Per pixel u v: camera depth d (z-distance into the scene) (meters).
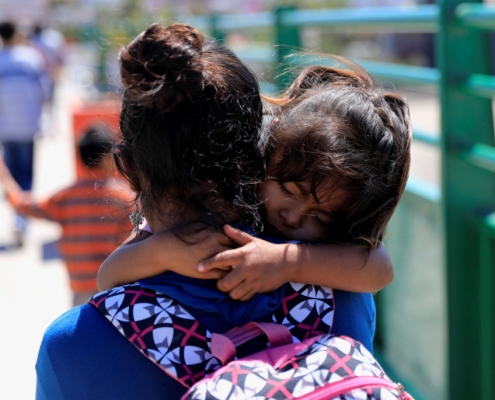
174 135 1.06
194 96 1.05
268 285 1.10
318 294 1.14
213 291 1.11
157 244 1.12
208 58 1.10
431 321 2.90
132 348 1.08
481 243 2.47
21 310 4.49
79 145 3.21
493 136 2.52
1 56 6.22
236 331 1.07
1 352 3.89
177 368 1.04
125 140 1.13
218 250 1.10
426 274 2.93
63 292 4.79
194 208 1.11
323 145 1.12
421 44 17.34
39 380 1.16
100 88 9.99
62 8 21.61
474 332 2.57
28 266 5.35
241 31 5.41
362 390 0.98
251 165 1.13
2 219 6.58
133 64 1.03
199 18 6.42
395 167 1.18
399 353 3.29
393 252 3.28
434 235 2.83
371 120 1.16
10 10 20.94
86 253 3.18
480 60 2.47
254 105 1.13
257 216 1.13
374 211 1.17
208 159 1.07
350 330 1.15
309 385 0.98
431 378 2.94
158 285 1.12
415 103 13.13
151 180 1.10
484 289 2.49
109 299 1.12
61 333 1.12
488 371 2.50
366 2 14.34
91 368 1.09
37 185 7.92
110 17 8.16
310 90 1.26
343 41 18.25
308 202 1.17
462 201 2.50
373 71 3.20
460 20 2.39
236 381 0.97
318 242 1.20
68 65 17.92
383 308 3.45
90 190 3.14
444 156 2.48
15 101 6.26
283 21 4.11
